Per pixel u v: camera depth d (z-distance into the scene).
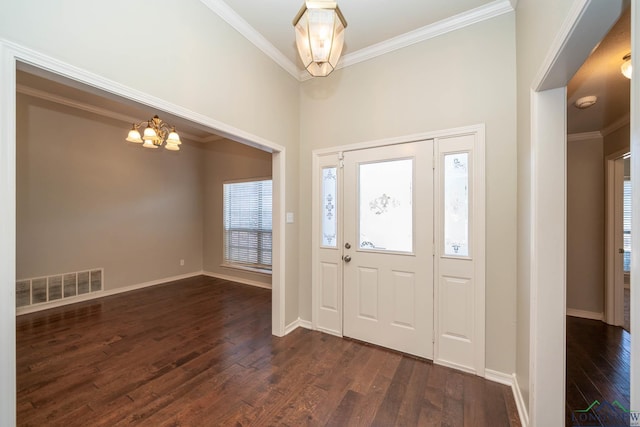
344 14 2.22
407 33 2.43
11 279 1.17
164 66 1.78
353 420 1.72
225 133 2.26
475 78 2.20
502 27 2.10
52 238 3.68
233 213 5.24
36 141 3.55
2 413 1.15
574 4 1.03
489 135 2.14
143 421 1.69
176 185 5.18
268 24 2.37
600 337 2.97
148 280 4.73
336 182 2.87
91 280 4.04
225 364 2.30
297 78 3.06
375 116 2.63
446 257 2.31
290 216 2.96
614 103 2.70
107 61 1.50
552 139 1.49
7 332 1.17
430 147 2.38
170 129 3.72
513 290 2.05
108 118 4.23
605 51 1.90
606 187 3.38
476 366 2.18
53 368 2.23
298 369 2.24
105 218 4.20
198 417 1.73
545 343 1.49
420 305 2.42
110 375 2.14
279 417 1.73
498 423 1.70
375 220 2.66
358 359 2.39
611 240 3.34
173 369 2.23
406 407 1.83
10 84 1.18
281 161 2.83
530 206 1.61
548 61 1.32
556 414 1.47
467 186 2.24
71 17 1.37
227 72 2.24
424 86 2.40
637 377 0.72
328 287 2.91
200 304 3.80
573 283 3.65
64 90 3.50
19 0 1.21
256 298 4.08
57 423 1.67
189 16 1.95
